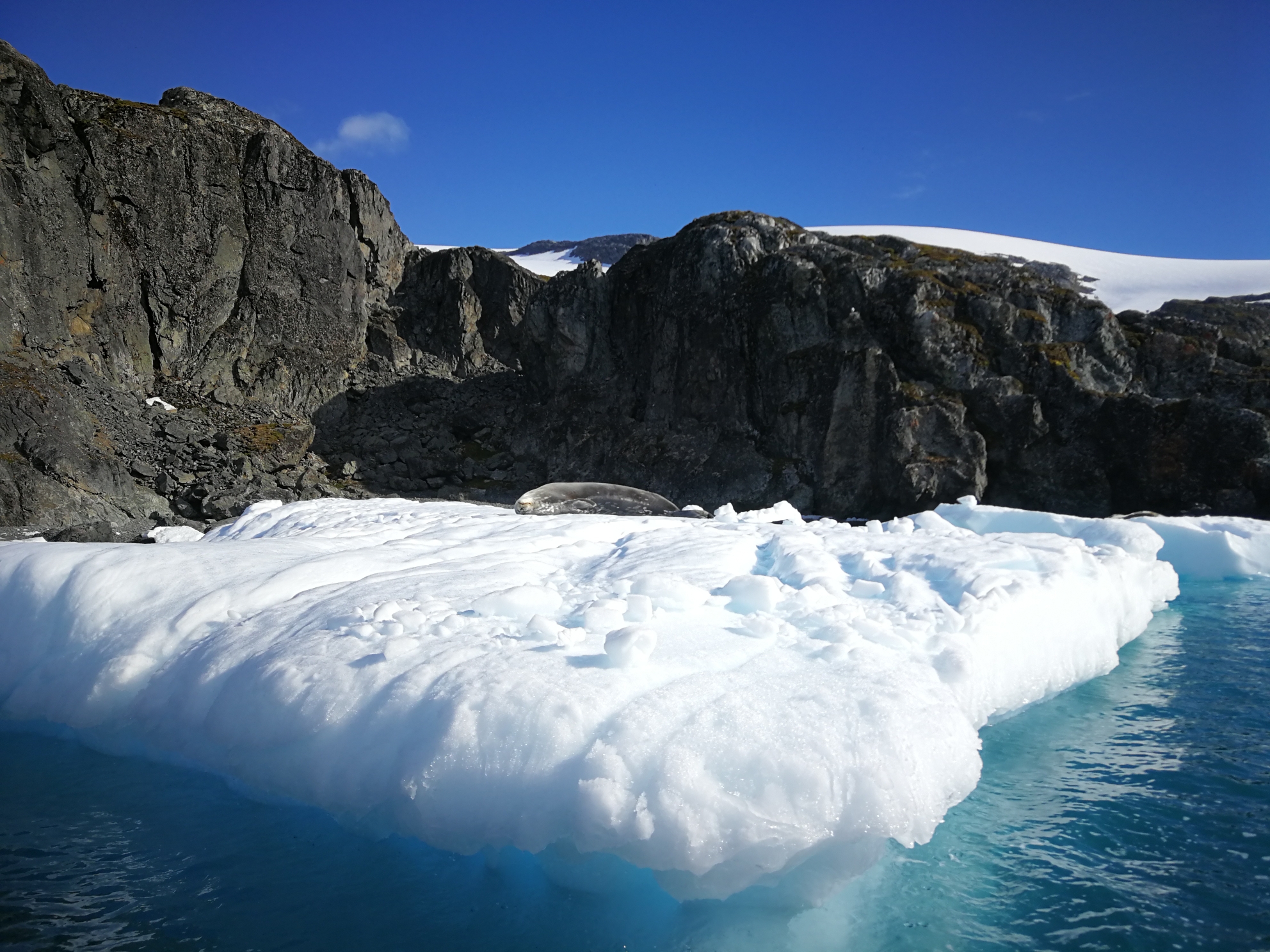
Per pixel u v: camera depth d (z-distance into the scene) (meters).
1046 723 5.36
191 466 23.02
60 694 5.05
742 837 3.02
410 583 5.55
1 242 21.94
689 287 28.97
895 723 3.39
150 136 26.55
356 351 32.19
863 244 28.73
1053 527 10.17
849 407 24.69
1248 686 6.16
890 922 3.24
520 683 3.63
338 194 31.19
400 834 3.60
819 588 5.22
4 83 22.11
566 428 30.61
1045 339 24.20
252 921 3.31
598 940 3.12
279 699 4.07
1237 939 3.14
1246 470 20.55
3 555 6.02
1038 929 3.21
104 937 3.24
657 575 5.12
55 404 20.31
